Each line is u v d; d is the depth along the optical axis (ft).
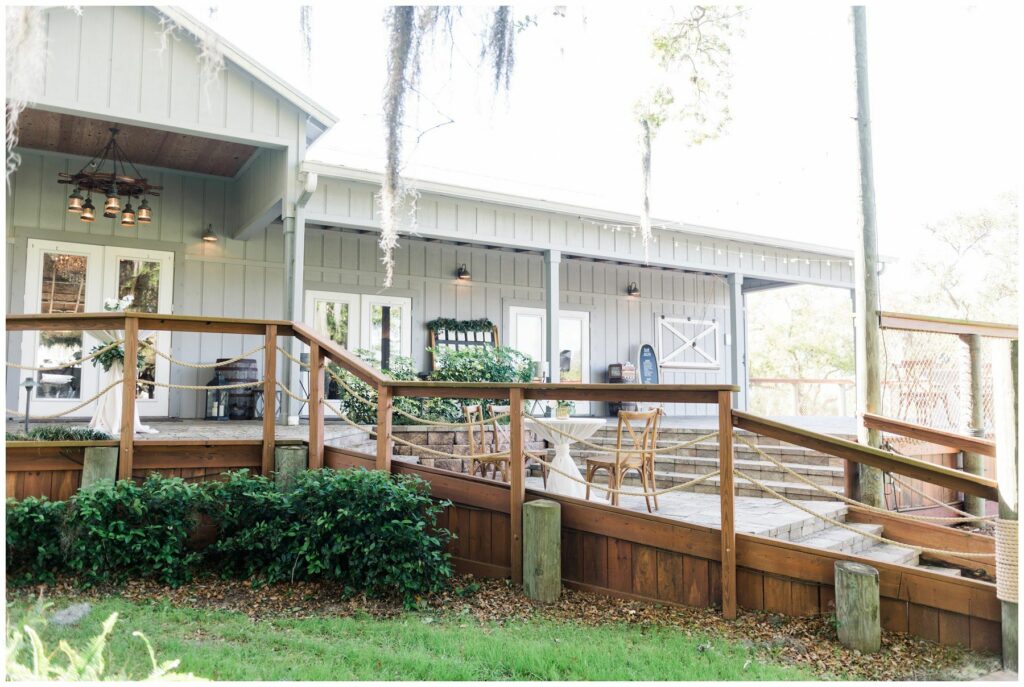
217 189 31.27
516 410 14.64
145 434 20.08
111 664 9.39
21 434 16.21
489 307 37.83
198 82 23.68
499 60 17.74
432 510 14.74
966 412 21.13
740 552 12.76
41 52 13.71
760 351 85.97
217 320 16.96
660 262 35.09
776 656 10.83
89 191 25.41
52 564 14.19
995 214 66.54
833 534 15.80
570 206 31.22
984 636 11.02
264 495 14.99
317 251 33.09
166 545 14.28
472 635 11.39
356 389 25.02
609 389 13.75
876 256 18.10
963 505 21.21
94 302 28.35
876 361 17.80
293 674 9.50
